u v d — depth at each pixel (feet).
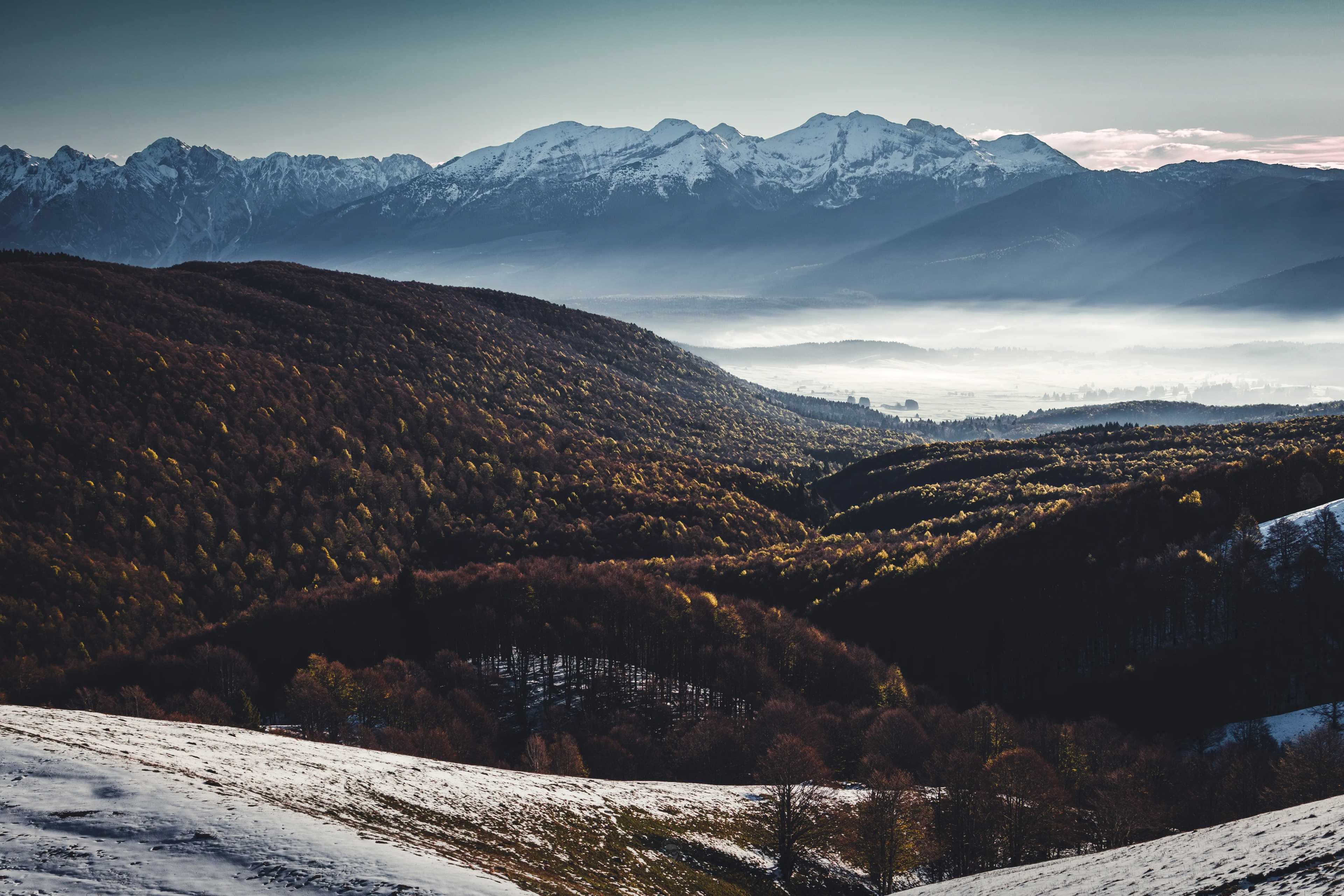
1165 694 378.53
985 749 300.20
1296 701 351.46
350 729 329.31
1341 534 415.64
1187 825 252.42
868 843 214.28
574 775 282.56
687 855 198.18
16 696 429.79
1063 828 231.30
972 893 157.17
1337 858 101.40
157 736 189.47
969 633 457.27
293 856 124.06
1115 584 442.09
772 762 223.10
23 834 118.42
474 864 140.26
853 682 406.00
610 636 436.76
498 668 439.22
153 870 113.60
